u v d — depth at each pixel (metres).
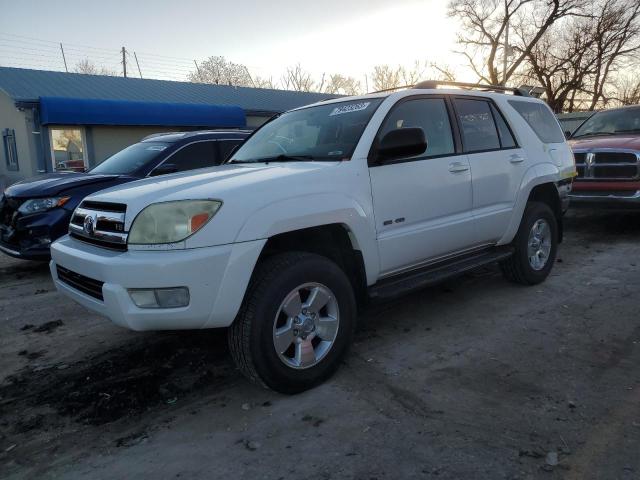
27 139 16.36
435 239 4.11
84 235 3.44
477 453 2.60
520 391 3.22
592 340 3.99
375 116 3.86
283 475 2.50
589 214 10.15
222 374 3.63
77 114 16.12
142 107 17.52
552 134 5.80
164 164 6.93
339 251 3.68
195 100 21.16
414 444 2.70
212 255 2.86
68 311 5.13
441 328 4.35
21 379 3.66
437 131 4.31
